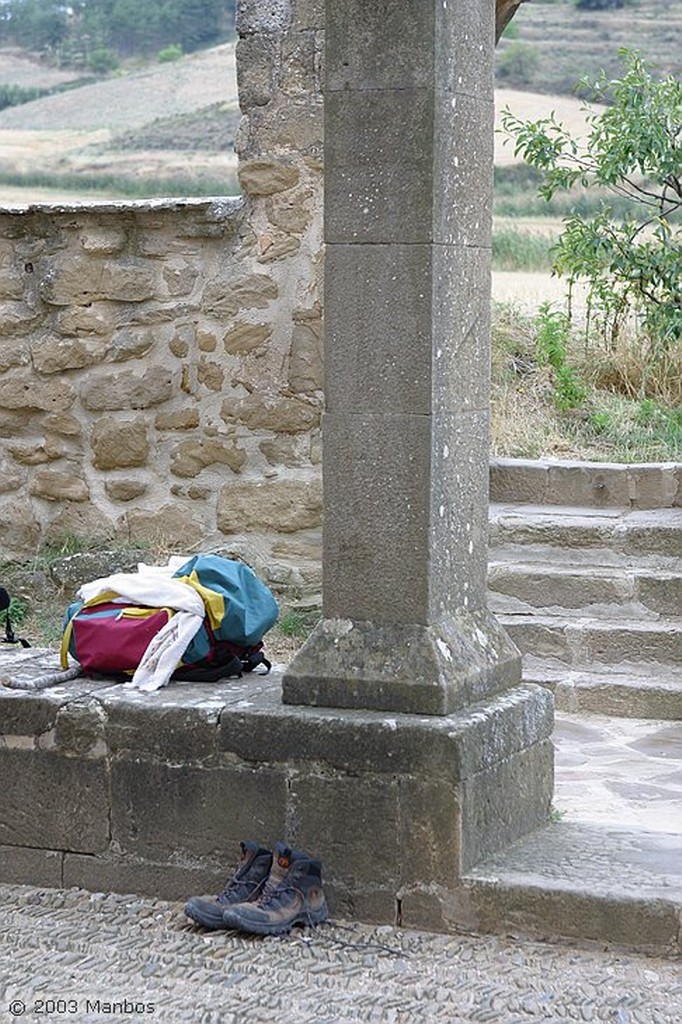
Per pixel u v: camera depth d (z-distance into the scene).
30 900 5.48
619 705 8.13
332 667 5.32
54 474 9.16
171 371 8.92
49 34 70.94
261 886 5.23
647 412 11.22
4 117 52.16
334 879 5.25
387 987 4.77
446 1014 4.61
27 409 9.16
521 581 8.93
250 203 8.66
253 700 5.46
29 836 5.61
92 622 5.83
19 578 9.05
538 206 24.12
